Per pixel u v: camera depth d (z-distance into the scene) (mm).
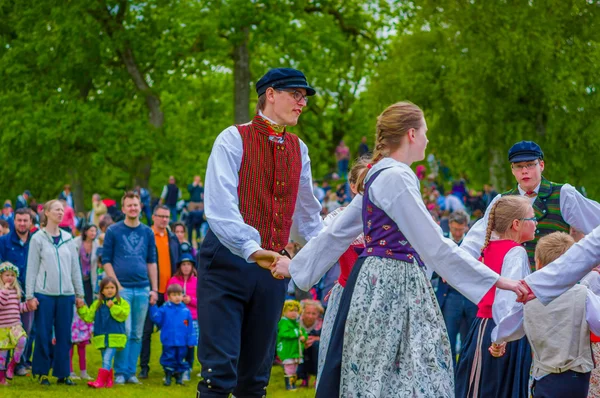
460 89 25203
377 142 4730
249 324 5227
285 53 27859
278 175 5309
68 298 9602
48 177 30734
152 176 41938
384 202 4488
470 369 6078
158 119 29266
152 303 10125
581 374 5547
